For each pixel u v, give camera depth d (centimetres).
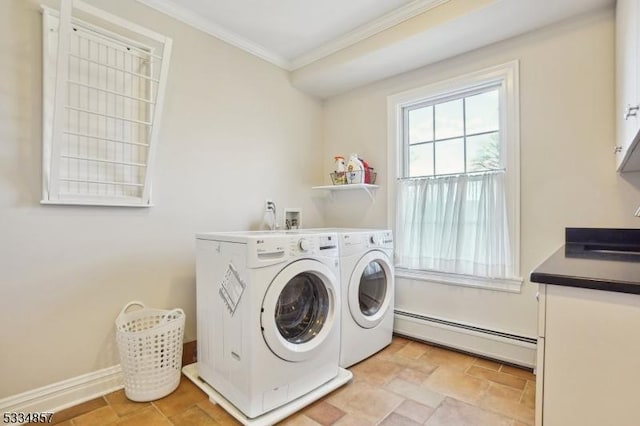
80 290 188
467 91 257
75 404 182
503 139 234
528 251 221
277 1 220
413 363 231
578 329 95
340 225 333
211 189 251
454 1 207
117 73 202
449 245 251
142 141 214
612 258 138
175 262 229
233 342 172
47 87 175
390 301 259
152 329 183
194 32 240
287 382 175
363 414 172
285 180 308
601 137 196
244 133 274
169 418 169
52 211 179
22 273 170
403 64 269
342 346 216
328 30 255
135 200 207
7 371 165
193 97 240
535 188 218
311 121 335
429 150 279
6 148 165
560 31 209
